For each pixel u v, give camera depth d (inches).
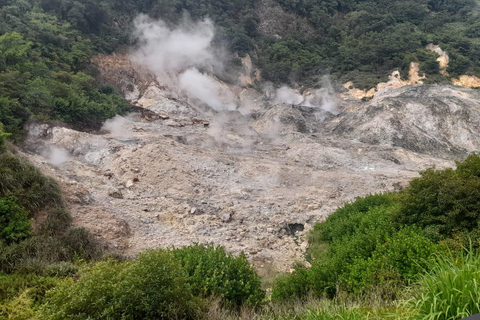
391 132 1269.7
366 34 2581.2
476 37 2682.1
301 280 304.5
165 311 202.8
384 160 1077.8
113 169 816.9
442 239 323.3
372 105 1441.9
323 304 223.5
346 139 1305.4
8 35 1235.2
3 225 392.8
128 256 474.3
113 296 199.2
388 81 2078.0
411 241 282.5
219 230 606.9
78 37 1599.4
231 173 866.1
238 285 267.6
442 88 1590.8
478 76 2156.7
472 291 148.5
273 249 557.9
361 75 2176.4
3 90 968.3
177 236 567.2
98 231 501.7
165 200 695.7
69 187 593.0
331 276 294.4
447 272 163.6
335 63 2331.4
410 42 2361.0
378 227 356.2
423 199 363.9
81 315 192.9
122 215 583.5
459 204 331.0
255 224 644.7
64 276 311.7
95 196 629.3
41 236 413.4
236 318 226.7
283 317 228.2
